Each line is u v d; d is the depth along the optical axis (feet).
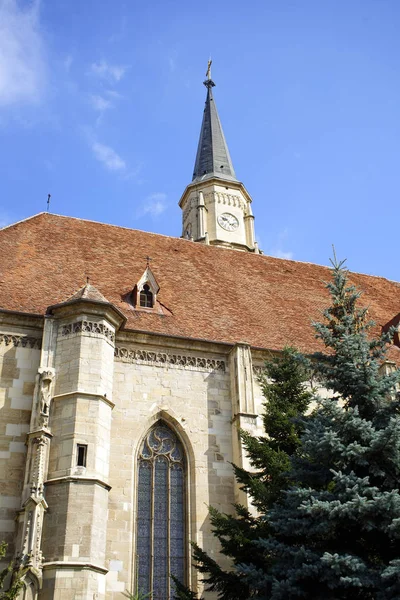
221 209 236.43
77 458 83.92
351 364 75.36
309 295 135.64
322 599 63.98
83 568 76.79
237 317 117.50
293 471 73.26
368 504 63.41
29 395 92.22
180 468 96.58
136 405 97.09
